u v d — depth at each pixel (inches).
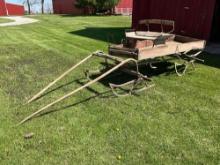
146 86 257.9
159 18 503.8
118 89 256.4
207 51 401.1
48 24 803.4
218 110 218.4
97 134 185.5
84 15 1262.3
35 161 160.9
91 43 466.6
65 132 187.8
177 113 213.0
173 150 169.8
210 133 187.6
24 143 176.4
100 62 338.0
